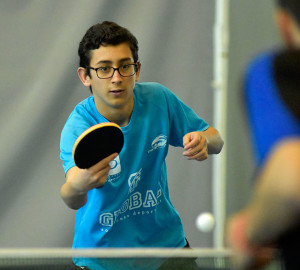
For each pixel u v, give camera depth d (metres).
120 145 5.56
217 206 9.76
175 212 6.69
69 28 9.24
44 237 9.58
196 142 6.11
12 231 9.47
